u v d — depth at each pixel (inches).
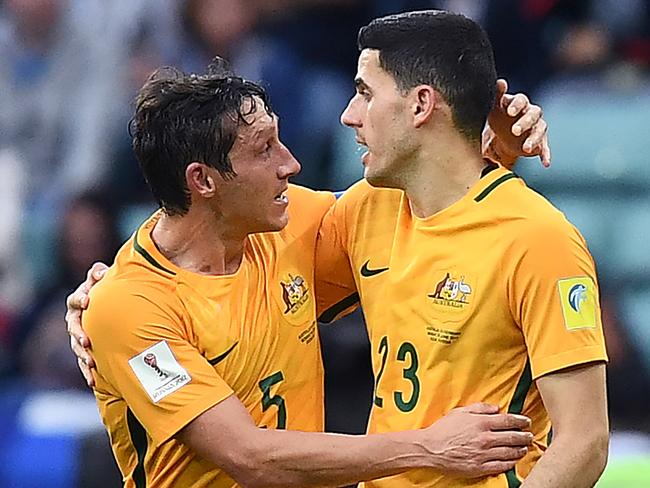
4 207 1225.4
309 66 1248.2
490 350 529.7
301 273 579.8
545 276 514.6
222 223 553.6
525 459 535.5
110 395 563.5
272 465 527.8
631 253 1146.0
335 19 1267.2
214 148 543.2
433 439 515.5
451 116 538.0
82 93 1285.7
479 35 542.9
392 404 552.4
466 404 534.3
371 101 545.3
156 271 552.7
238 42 1268.5
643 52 1323.8
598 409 513.0
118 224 1090.7
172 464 562.6
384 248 564.4
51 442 915.4
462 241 535.8
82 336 556.1
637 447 935.7
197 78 554.6
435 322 537.3
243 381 556.1
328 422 891.4
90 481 896.3
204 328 548.4
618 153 1186.6
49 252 1207.6
